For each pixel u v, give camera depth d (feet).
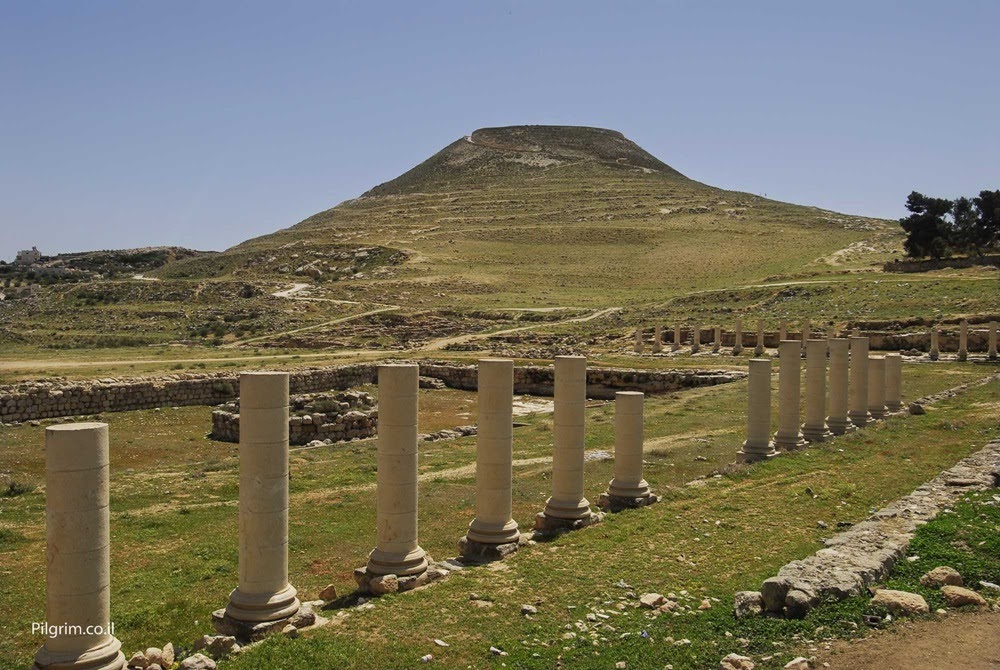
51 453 36.78
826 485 68.64
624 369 173.17
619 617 41.22
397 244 480.64
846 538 48.34
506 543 54.44
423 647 38.27
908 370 157.69
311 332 272.31
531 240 495.41
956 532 49.26
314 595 49.67
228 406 118.52
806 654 35.12
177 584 52.08
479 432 56.24
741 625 38.96
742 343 218.59
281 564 43.32
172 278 433.89
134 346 253.85
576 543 55.16
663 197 627.46
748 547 52.49
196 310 321.11
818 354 96.63
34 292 378.32
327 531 63.05
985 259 300.81
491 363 55.98
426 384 174.50
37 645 43.01
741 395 134.00
